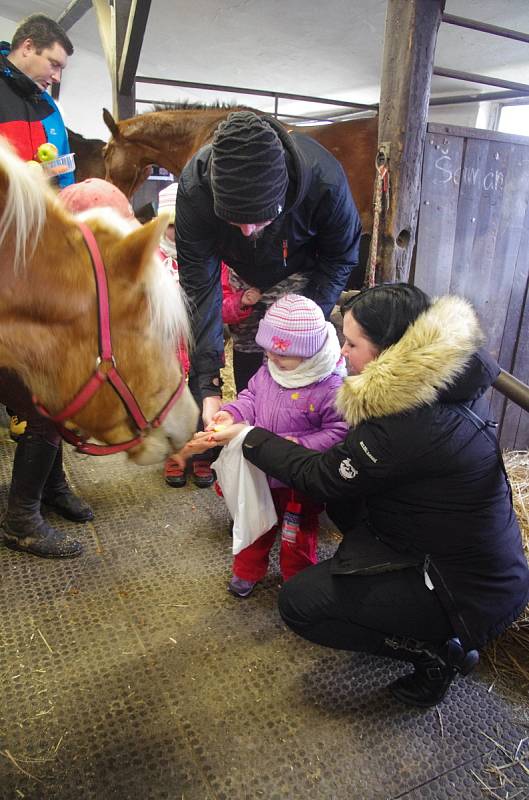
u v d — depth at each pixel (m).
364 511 1.41
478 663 1.46
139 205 4.91
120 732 1.23
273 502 1.61
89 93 7.70
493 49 4.39
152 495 2.15
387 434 1.08
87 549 1.83
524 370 2.68
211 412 1.58
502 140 2.13
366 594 1.21
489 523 1.12
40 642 1.46
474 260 2.29
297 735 1.24
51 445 1.67
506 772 1.18
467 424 1.10
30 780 1.12
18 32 2.14
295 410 1.47
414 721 1.29
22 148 2.16
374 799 1.11
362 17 4.14
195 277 1.56
